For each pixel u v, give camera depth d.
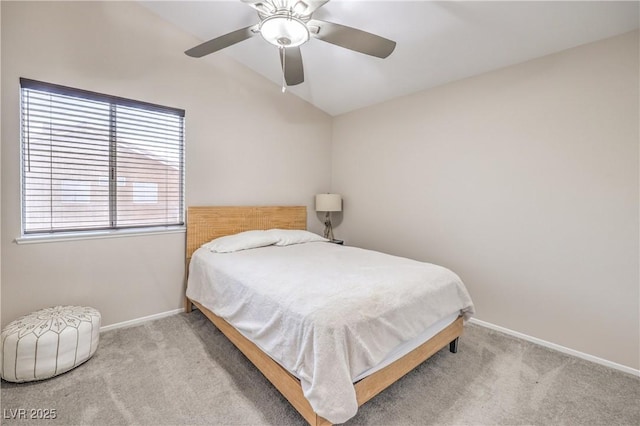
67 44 2.16
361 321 1.38
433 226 2.94
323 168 4.00
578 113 2.06
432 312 1.75
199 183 2.88
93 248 2.31
